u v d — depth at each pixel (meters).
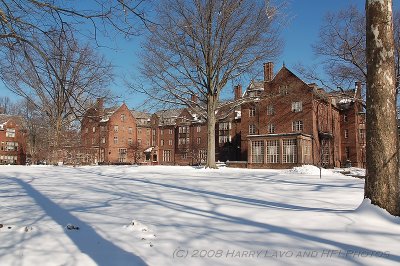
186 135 73.50
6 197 9.30
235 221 6.26
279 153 41.62
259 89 50.50
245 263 4.12
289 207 7.68
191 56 27.17
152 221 6.26
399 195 6.58
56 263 4.07
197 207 7.69
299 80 45.56
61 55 7.90
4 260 4.15
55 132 34.41
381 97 6.78
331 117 50.91
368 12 7.05
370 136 6.82
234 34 26.69
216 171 25.03
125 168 27.34
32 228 5.64
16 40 7.68
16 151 69.75
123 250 4.56
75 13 7.48
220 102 30.94
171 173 21.95
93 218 6.50
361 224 5.98
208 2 25.84
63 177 17.16
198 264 4.08
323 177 18.45
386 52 6.83
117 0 7.37
